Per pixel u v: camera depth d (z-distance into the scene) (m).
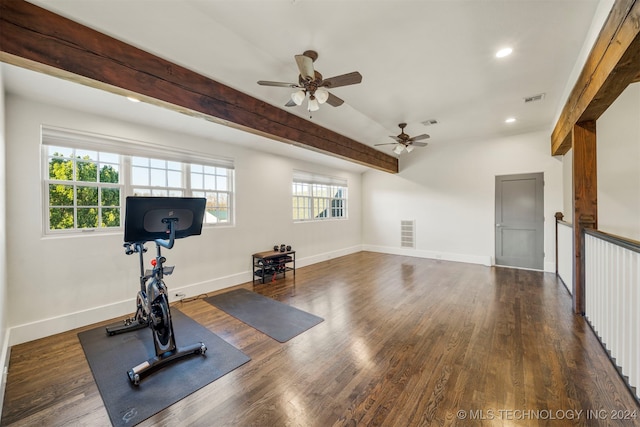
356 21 2.05
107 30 1.91
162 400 1.75
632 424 1.50
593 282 2.62
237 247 4.38
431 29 2.14
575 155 2.95
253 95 3.06
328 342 2.49
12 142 2.43
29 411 1.66
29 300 2.53
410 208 6.72
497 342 2.44
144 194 3.41
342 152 4.69
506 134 5.34
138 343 2.48
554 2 1.87
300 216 5.83
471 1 1.85
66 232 2.82
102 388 1.87
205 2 1.85
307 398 1.76
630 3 1.47
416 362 2.15
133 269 3.20
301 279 4.66
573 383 1.85
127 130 3.16
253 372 2.05
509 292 3.86
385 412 1.63
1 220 2.08
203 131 3.72
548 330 2.66
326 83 2.42
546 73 2.85
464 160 5.88
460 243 5.98
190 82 2.45
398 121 4.45
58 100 2.62
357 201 7.45
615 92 2.07
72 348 2.39
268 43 2.32
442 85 3.14
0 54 1.54
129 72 2.04
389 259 6.33
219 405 1.71
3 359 1.98
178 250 3.64
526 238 5.23
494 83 3.09
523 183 5.22
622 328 1.89
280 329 2.76
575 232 3.02
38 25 1.65
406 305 3.40
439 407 1.66
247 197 4.55
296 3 1.86
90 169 3.00
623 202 3.94
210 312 3.21
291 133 3.62
